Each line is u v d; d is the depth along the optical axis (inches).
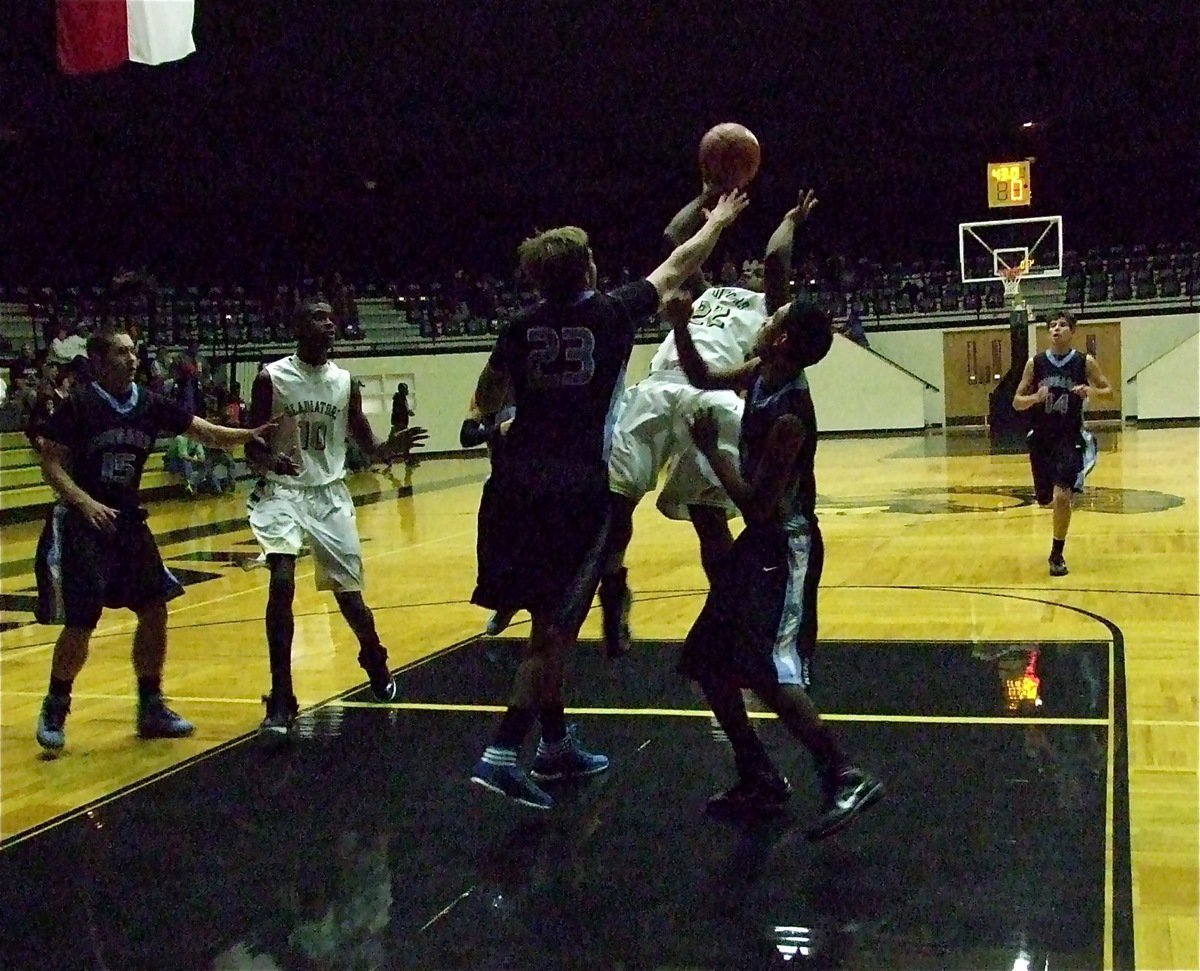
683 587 297.6
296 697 203.5
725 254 1117.1
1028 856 123.9
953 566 305.9
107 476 180.5
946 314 1022.4
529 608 136.4
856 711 180.5
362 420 191.9
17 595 343.9
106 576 181.8
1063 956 102.4
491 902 119.5
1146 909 110.8
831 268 1082.7
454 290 1054.4
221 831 143.4
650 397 175.9
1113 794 140.0
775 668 129.9
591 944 109.2
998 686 190.1
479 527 138.1
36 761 176.9
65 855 138.1
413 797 152.2
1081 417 285.9
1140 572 283.4
